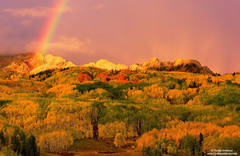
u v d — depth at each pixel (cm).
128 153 8738
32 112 12988
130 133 12431
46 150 8556
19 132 6869
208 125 11769
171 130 11525
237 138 8819
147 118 13975
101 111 14900
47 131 10644
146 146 9281
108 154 8531
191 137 9250
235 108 15738
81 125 12412
